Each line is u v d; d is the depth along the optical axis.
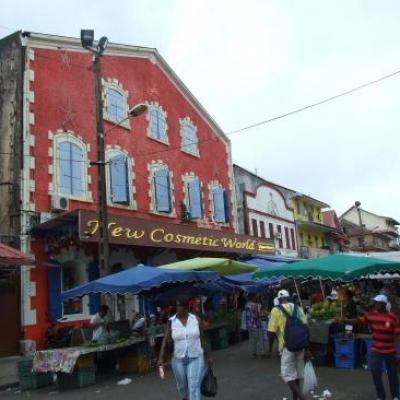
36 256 16.94
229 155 30.61
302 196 43.44
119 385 11.44
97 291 12.83
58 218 16.39
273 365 12.88
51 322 16.89
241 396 9.29
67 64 19.81
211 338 17.34
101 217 14.50
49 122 18.45
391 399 8.35
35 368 11.62
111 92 21.66
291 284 19.88
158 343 14.85
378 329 7.96
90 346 12.10
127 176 21.38
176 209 24.39
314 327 12.39
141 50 23.91
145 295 16.61
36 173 17.53
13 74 18.25
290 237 38.78
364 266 12.30
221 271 16.61
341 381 10.19
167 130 24.89
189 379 7.35
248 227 31.86
